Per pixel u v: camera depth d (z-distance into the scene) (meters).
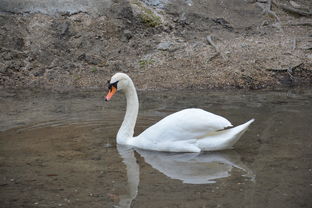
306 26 19.12
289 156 8.89
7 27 17.50
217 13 19.19
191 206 6.95
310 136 9.95
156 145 9.42
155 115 11.65
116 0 18.89
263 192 7.41
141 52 17.11
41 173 8.20
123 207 6.94
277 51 16.84
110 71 16.08
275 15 19.38
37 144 9.62
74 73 15.95
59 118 11.44
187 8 19.19
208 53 16.78
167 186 7.69
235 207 6.91
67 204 7.06
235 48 17.09
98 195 7.36
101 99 13.48
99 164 8.64
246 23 18.89
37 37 17.30
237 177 8.02
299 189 7.50
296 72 15.80
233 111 11.91
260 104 12.66
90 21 18.09
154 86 14.86
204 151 9.31
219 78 15.27
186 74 15.59
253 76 15.41
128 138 9.77
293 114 11.59
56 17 18.09
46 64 16.42
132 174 8.18
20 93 14.28
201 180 7.92
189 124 9.29
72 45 17.16
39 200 7.19
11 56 16.45
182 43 17.53
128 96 9.86
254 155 8.99
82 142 9.77
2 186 7.66
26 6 18.27
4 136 10.09
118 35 17.77
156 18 18.36
